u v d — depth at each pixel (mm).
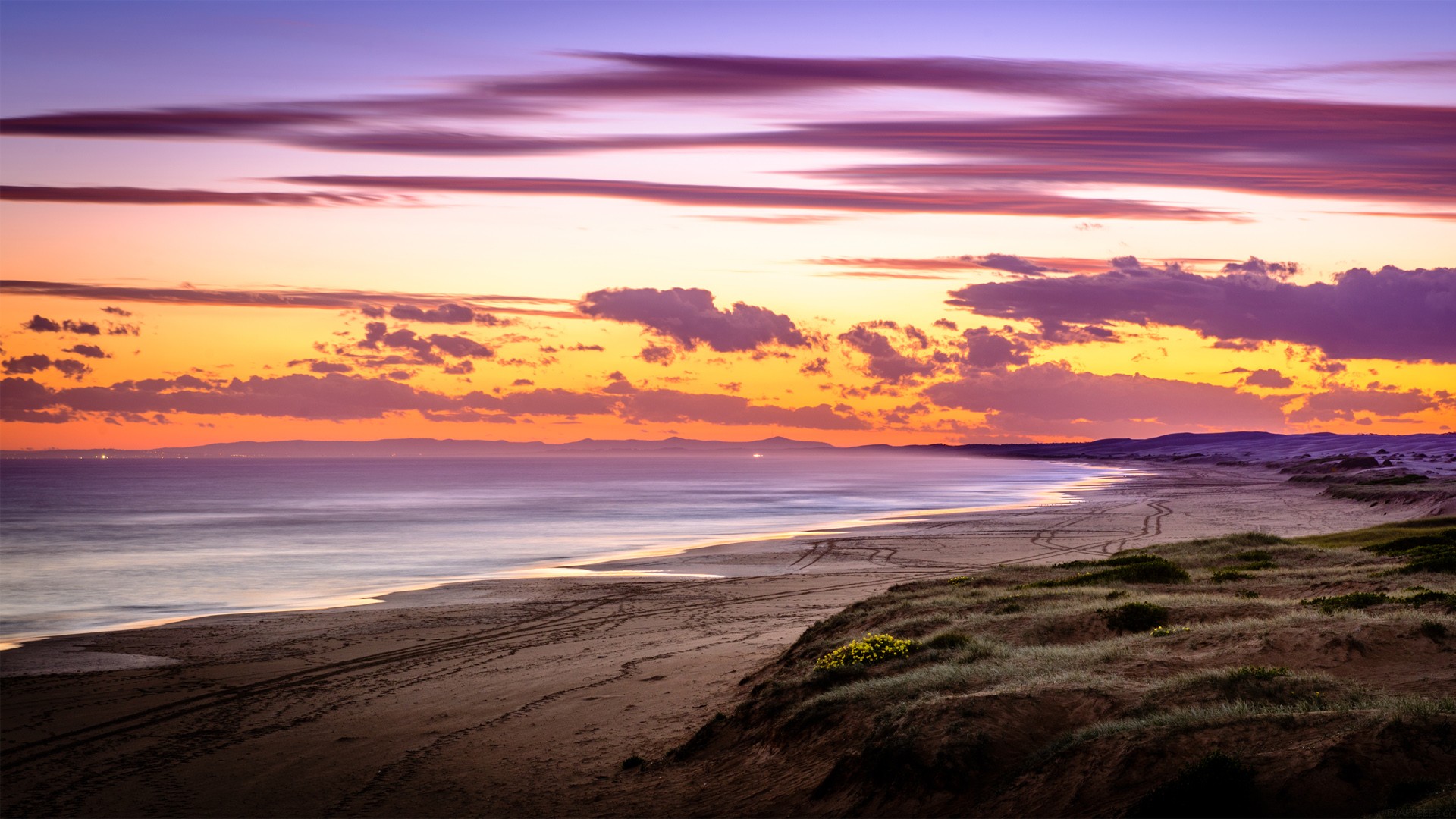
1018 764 11977
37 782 16656
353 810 14727
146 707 21828
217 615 35875
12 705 22000
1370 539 49844
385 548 63438
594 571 49844
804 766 14141
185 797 15656
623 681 23203
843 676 17922
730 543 65000
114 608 38062
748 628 31297
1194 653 16969
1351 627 16969
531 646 28812
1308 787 9508
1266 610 21406
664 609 36094
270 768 17062
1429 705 11250
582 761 16656
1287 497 122938
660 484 187000
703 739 16750
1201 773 9750
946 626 23266
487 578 47125
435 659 27047
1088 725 12773
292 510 106938
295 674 25203
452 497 137750
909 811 11711
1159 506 104750
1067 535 69438
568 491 154125
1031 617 22812
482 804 14711
